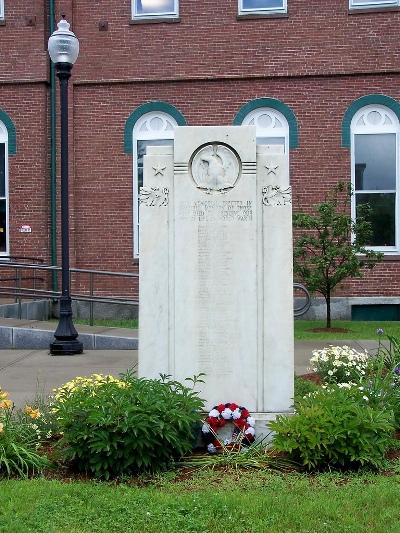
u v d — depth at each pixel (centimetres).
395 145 1791
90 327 1471
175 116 1825
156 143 1836
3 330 1336
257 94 1811
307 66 1797
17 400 837
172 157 654
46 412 668
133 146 1836
